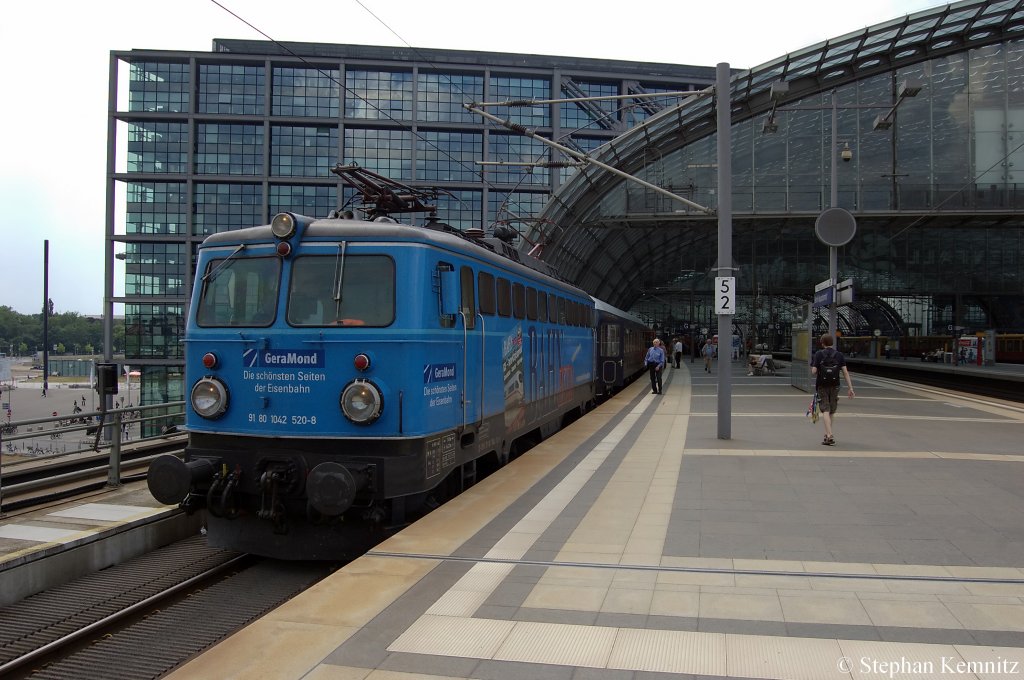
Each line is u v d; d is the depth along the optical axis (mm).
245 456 7156
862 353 63562
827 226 21156
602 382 21516
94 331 115438
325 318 7109
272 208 59688
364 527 7133
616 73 64188
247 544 7438
